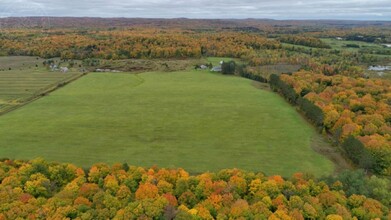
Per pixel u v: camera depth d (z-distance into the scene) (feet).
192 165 302.25
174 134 373.40
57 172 253.65
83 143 347.77
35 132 373.81
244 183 232.94
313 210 203.92
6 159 302.25
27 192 226.38
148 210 198.80
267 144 349.61
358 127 338.34
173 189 232.73
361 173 258.37
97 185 238.27
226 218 197.77
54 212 199.41
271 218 192.65
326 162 310.65
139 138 361.92
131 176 243.40
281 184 233.96
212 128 391.45
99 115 431.84
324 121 380.37
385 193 235.40
